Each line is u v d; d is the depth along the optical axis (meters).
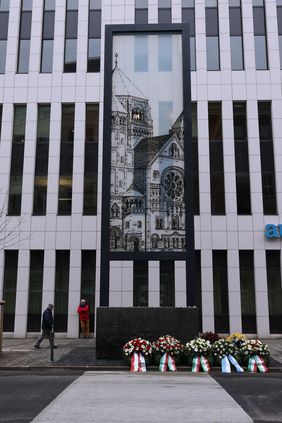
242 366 13.78
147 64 18.06
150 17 26.25
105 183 16.78
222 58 25.73
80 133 25.30
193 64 25.78
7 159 25.09
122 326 15.39
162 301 23.55
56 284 23.94
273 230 23.66
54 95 25.78
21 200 24.72
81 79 25.86
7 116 25.61
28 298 23.77
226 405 8.21
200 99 25.38
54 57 26.16
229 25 26.16
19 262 23.97
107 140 17.14
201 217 24.06
